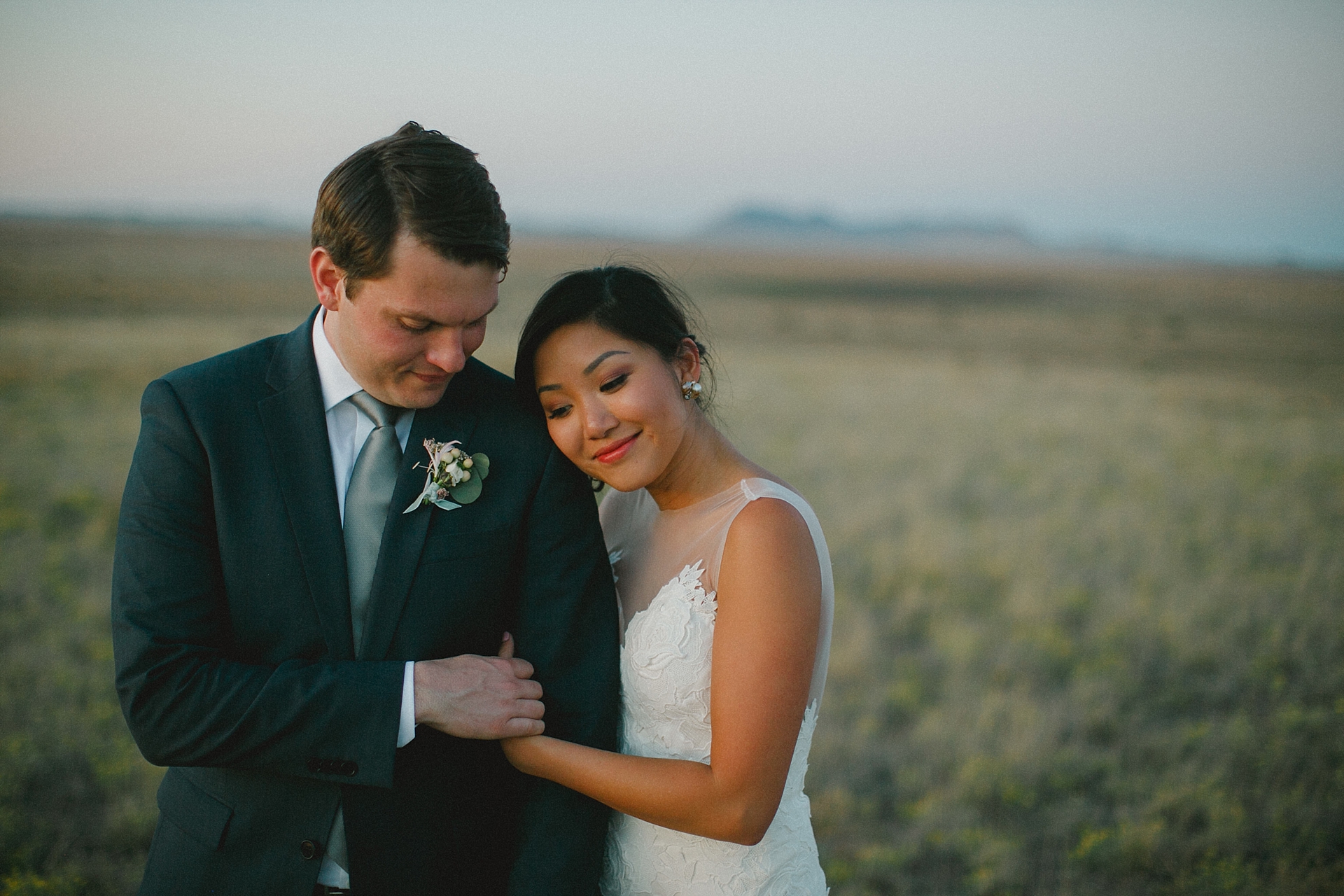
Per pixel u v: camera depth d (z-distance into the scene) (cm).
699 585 192
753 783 174
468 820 191
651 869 198
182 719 163
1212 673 572
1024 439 1514
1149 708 521
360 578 178
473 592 183
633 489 189
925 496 1048
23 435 1192
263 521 173
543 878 184
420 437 184
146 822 360
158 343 2306
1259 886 338
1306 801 402
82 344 2236
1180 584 737
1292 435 1608
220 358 186
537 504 191
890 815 415
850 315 5656
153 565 168
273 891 176
